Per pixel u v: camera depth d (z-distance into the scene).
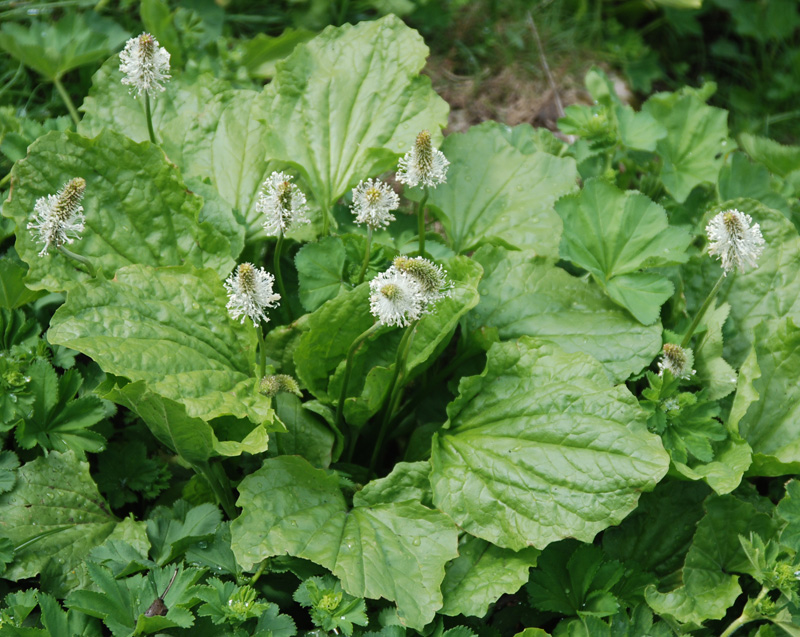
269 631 0.77
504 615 0.82
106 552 0.79
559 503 0.79
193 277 0.83
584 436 0.80
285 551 0.79
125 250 0.85
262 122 0.91
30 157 0.83
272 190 0.81
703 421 0.83
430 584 0.79
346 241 0.87
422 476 0.82
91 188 0.85
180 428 0.79
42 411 0.82
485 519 0.80
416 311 0.78
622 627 0.80
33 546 0.80
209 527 0.80
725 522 0.82
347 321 0.84
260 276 0.78
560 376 0.82
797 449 0.83
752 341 0.88
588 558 0.81
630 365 0.85
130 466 0.84
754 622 0.82
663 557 0.83
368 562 0.79
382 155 0.89
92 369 0.85
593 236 0.87
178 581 0.78
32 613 0.79
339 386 0.85
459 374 0.88
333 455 0.85
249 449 0.78
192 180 0.88
